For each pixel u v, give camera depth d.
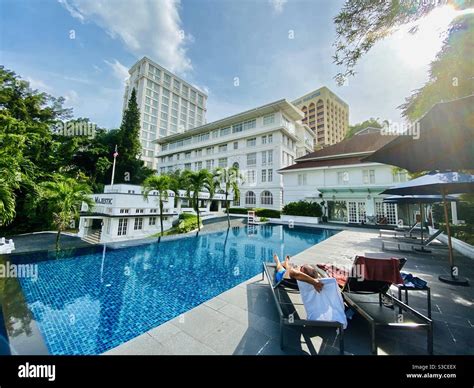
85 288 5.59
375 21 4.30
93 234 12.99
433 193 6.22
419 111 7.91
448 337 2.68
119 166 27.91
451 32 5.29
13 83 18.08
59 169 19.73
